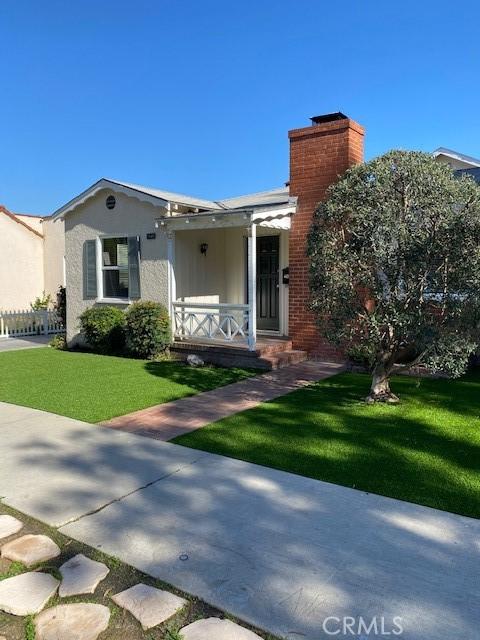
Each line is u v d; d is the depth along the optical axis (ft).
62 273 66.64
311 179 32.91
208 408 22.38
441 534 11.24
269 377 29.01
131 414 21.61
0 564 10.46
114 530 11.69
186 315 37.40
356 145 32.22
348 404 22.56
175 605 8.95
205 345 34.47
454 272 19.21
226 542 11.06
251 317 32.04
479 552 10.48
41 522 12.16
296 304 34.35
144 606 8.94
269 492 13.58
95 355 39.50
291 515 12.26
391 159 21.70
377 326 20.58
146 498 13.39
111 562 10.38
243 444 17.46
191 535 11.40
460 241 19.10
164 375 30.25
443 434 18.17
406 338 20.84
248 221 31.53
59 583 9.70
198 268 39.70
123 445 17.62
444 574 9.71
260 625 8.39
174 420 20.61
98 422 20.49
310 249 22.75
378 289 20.53
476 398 23.34
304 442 17.53
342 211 21.74
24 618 8.79
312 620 8.48
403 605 8.81
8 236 65.10
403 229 19.90
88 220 42.29
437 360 19.79
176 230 36.83
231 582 9.57
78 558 10.55
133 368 32.89
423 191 20.71
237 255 41.29
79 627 8.47
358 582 9.51
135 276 39.29
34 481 14.61
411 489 13.57
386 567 9.99
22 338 52.60
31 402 23.84
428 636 8.04
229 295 42.04
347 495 13.30
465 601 8.90
